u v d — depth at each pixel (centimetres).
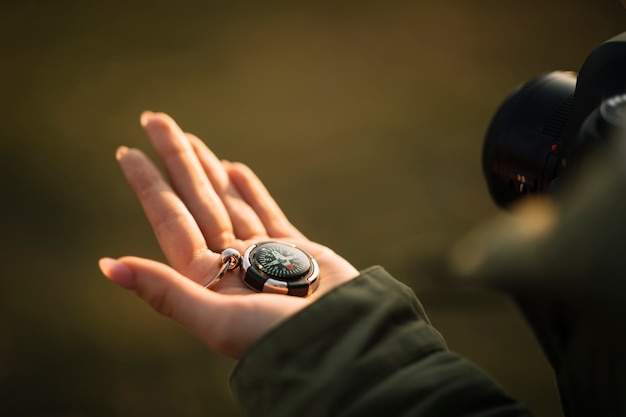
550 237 46
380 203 118
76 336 94
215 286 60
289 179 122
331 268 63
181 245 60
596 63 51
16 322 94
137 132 129
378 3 171
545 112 60
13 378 89
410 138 132
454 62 152
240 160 125
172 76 144
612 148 44
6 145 122
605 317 43
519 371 93
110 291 99
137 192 61
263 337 48
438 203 118
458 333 96
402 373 47
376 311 49
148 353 93
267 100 140
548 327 47
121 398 89
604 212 43
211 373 92
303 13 167
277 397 47
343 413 46
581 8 167
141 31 156
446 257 106
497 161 62
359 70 150
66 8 159
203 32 157
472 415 46
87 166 119
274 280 60
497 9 168
